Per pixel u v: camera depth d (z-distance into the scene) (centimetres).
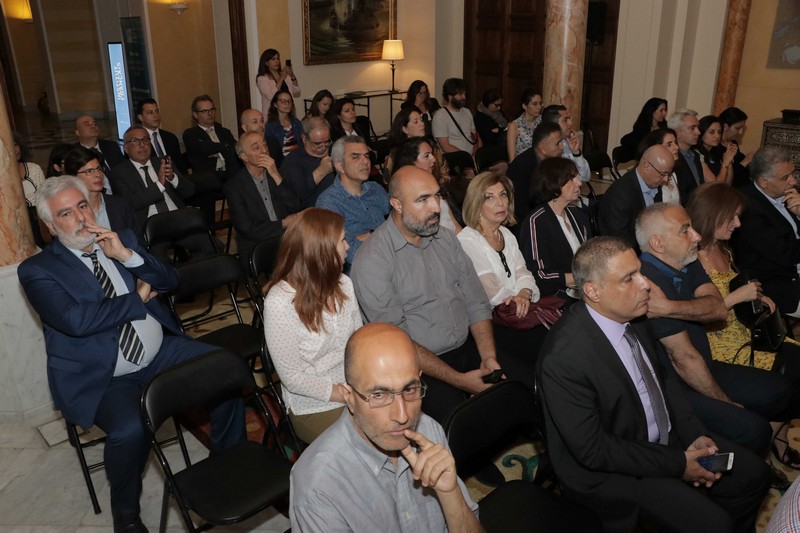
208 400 238
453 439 204
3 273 321
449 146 679
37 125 1312
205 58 1027
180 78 1028
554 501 215
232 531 262
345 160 355
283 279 236
